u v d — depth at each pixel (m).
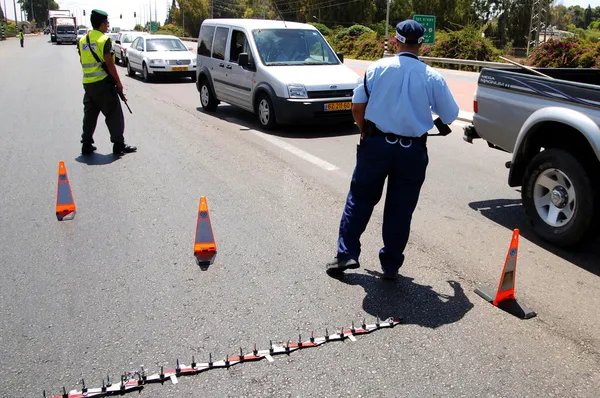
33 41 63.12
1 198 6.20
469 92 15.73
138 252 4.78
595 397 2.99
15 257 4.68
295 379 3.10
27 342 3.44
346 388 3.03
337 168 7.60
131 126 10.33
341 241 4.26
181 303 3.92
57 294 4.05
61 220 5.53
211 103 12.29
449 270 4.52
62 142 8.95
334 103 9.81
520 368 3.23
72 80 18.02
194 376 3.12
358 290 4.14
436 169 7.76
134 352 3.34
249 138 9.52
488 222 5.67
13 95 14.32
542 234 5.12
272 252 4.80
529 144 5.29
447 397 2.97
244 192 6.47
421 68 3.84
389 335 3.55
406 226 4.09
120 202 6.07
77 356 3.30
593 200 4.61
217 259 4.64
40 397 2.94
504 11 58.69
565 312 3.89
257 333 3.55
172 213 5.74
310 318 3.73
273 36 10.77
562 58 22.36
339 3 61.44
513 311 3.84
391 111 3.83
